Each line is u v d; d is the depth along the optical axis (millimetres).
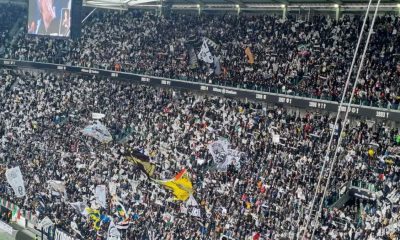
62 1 45344
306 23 38531
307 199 28875
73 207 35469
